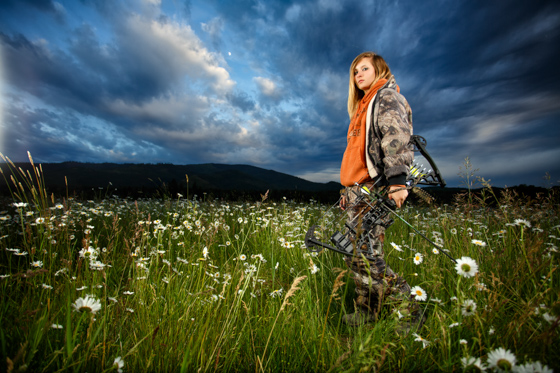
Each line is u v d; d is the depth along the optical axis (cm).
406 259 272
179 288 193
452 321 148
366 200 207
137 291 175
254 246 347
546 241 256
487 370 108
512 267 202
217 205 695
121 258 266
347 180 235
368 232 202
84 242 177
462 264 137
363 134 219
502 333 141
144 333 145
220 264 280
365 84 238
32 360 121
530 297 168
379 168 212
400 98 211
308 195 1010
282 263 300
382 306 194
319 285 255
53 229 232
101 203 603
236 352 144
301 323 172
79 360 115
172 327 150
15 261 240
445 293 207
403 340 147
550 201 312
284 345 152
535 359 117
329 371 120
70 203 474
